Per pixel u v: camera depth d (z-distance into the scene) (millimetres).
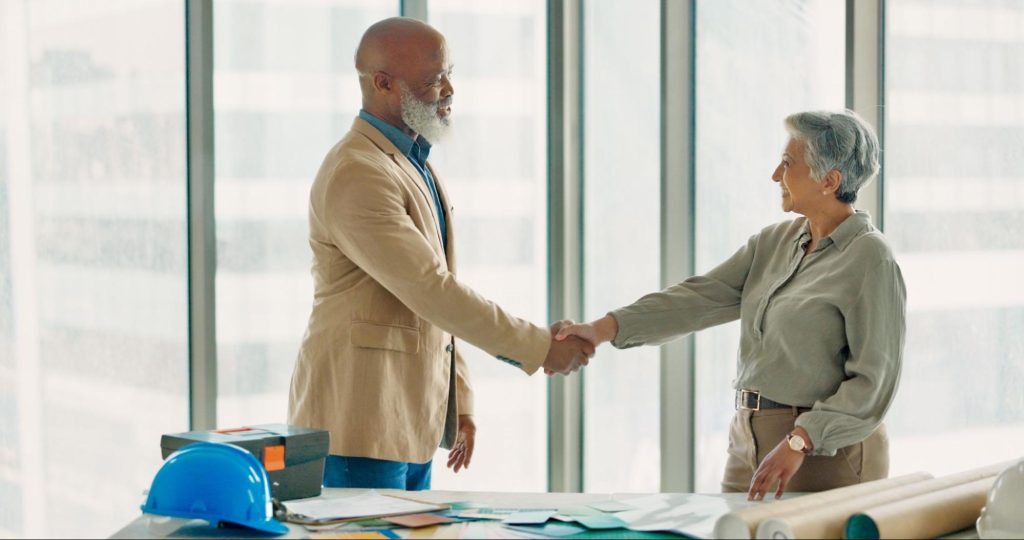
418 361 2406
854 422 1989
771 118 3205
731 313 2480
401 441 2371
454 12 3449
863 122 2176
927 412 3031
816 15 3102
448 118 2549
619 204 3482
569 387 3504
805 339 2107
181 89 3123
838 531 1588
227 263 3209
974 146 2965
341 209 2307
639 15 3414
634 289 3475
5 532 3127
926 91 2990
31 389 3107
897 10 2971
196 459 1712
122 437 3180
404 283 2271
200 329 3141
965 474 1875
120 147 3125
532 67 3496
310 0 3266
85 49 3094
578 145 3496
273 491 1879
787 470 1950
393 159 2436
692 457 3346
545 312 3516
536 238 3514
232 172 3201
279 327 3281
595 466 3551
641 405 3479
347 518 1756
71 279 3119
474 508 1866
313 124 3287
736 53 3242
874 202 2988
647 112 3422
